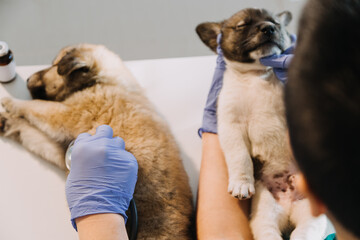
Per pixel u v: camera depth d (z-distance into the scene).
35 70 1.87
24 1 2.93
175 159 1.52
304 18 0.42
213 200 1.37
